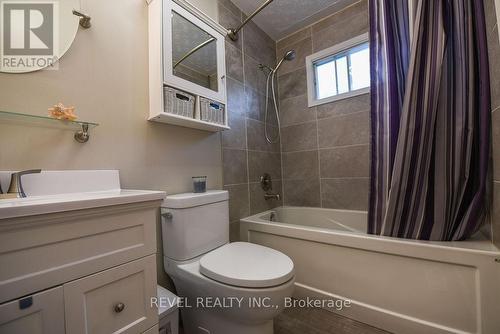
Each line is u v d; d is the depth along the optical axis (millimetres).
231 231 1672
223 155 1651
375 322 1173
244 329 946
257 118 2020
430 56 1050
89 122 924
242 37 1928
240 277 873
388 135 1190
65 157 894
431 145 1054
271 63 2270
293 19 2064
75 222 575
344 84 2031
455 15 1040
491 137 955
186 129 1397
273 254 1098
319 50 2088
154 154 1217
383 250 1137
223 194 1320
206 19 1387
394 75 1209
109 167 1029
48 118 812
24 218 486
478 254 926
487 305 915
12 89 797
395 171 1119
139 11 1191
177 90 1203
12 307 480
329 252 1328
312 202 2123
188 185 1385
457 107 1013
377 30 1287
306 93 2162
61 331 546
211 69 1439
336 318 1264
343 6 1930
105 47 1044
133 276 702
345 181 1946
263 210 1991
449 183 1030
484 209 993
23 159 798
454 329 984
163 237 1167
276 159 2227
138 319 705
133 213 706
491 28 958
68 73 925
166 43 1160
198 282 989
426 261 1045
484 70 942
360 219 1833
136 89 1149
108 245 642
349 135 1934
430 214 1074
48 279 529
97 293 617
